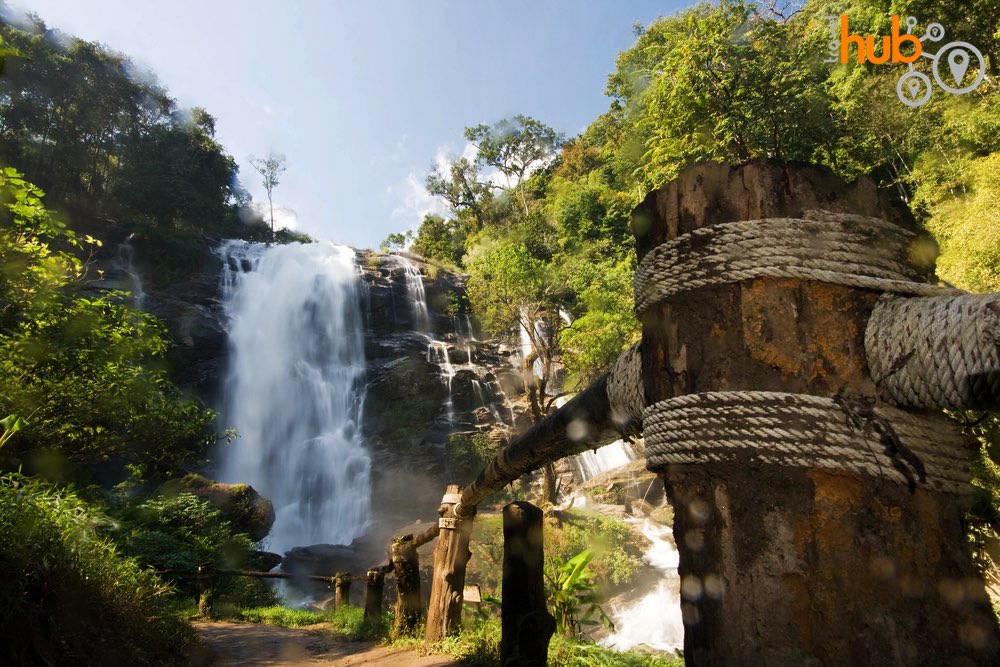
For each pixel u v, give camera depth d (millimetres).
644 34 23906
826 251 855
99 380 4609
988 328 695
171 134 31297
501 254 19172
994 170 9391
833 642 733
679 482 917
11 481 3492
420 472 22000
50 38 26297
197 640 4625
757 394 837
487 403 24891
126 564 4168
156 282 24047
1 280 3836
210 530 10461
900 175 13531
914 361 762
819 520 780
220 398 22297
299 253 29188
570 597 3926
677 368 948
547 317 19984
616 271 25047
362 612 7641
